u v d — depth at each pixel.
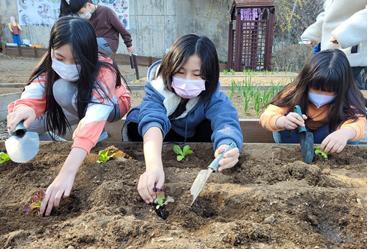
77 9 3.62
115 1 9.16
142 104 1.74
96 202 1.32
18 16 10.02
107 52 2.24
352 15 2.93
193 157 1.72
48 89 1.81
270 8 6.87
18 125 1.56
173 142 1.88
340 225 1.20
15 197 1.42
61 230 1.17
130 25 9.38
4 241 1.12
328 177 1.50
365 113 1.87
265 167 1.57
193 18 9.65
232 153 1.39
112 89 1.75
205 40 1.61
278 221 1.17
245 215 1.24
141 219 1.22
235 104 3.46
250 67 7.26
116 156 1.69
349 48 2.93
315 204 1.28
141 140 1.98
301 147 1.71
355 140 1.84
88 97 1.65
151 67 1.90
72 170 1.38
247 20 6.96
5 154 1.71
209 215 1.29
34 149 1.54
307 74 1.85
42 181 1.51
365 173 1.55
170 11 9.21
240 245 1.06
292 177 1.51
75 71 1.62
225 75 5.18
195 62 1.55
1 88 4.75
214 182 1.45
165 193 1.35
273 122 1.85
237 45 7.09
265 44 7.06
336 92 1.81
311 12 9.07
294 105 1.94
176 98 1.75
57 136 2.23
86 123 1.52
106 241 1.09
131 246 1.06
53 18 9.82
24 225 1.23
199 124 1.96
